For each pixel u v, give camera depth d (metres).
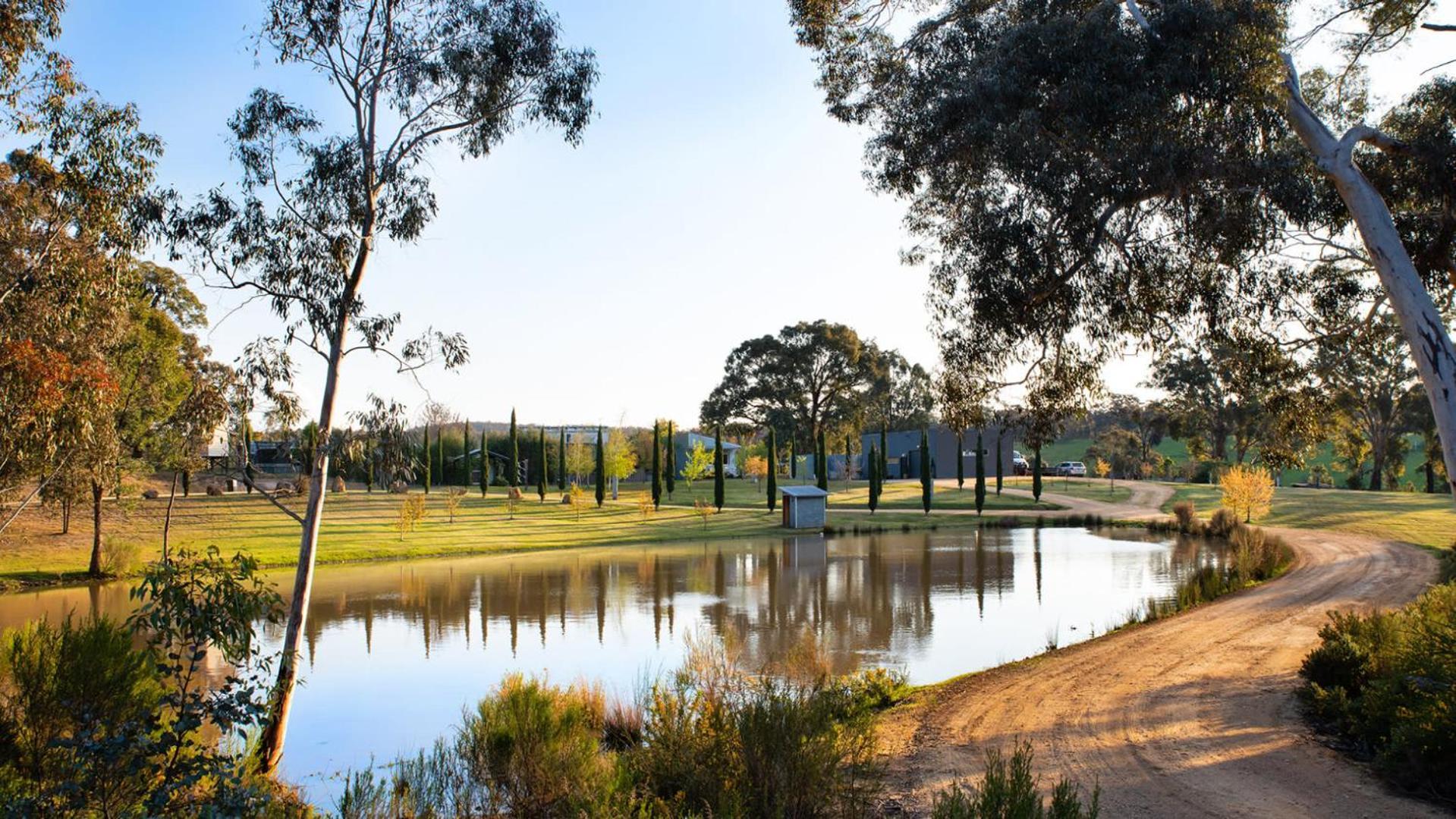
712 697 8.79
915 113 12.41
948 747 9.67
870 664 16.50
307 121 12.02
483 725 9.69
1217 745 9.43
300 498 56.53
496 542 41.19
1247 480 44.72
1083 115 10.34
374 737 12.70
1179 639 15.96
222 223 11.57
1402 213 12.91
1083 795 7.90
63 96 13.89
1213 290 12.25
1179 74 10.09
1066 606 23.56
